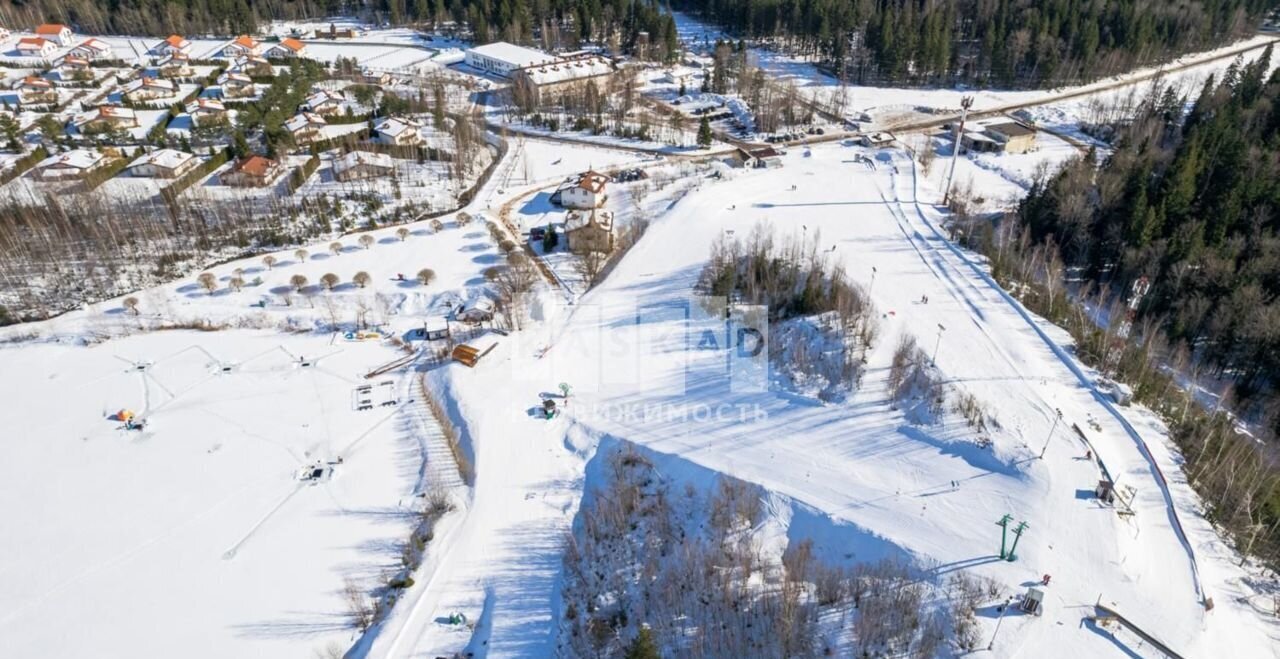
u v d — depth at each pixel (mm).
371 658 46188
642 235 91938
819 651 43375
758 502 54062
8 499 58406
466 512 56125
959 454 55438
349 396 68688
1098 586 44688
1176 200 81125
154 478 60156
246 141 117125
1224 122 101875
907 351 64000
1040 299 75062
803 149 122062
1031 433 55469
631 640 45406
